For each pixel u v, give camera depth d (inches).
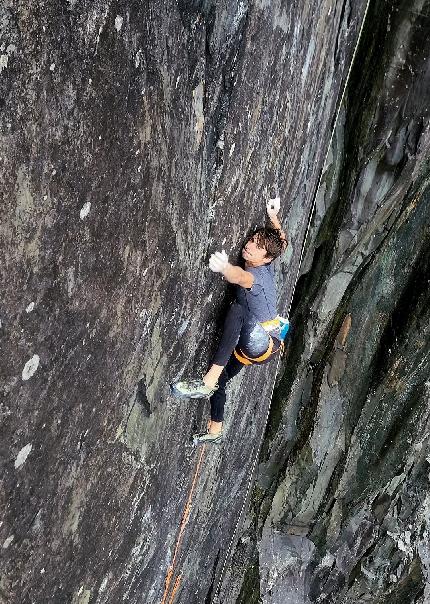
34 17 76.5
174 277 144.8
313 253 350.3
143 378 149.4
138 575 204.5
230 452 279.1
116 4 90.3
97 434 135.7
